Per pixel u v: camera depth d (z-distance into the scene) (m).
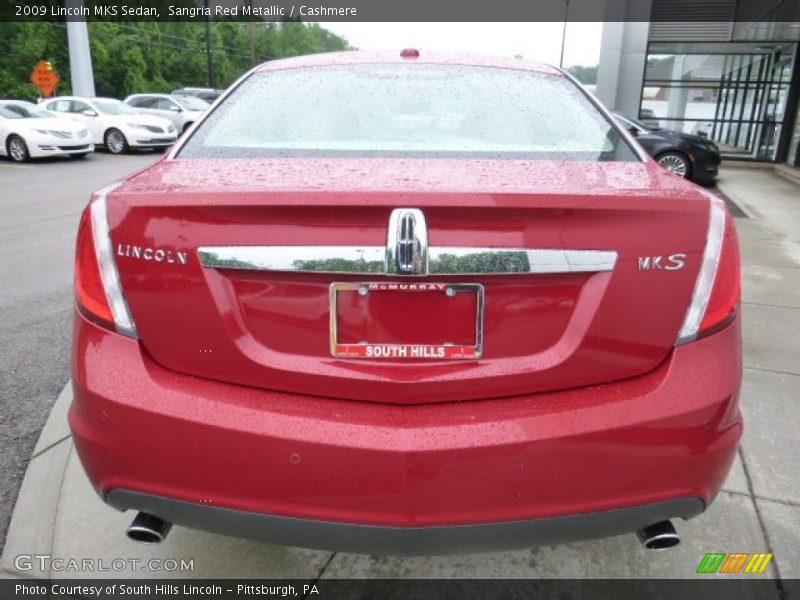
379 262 1.49
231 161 1.92
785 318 4.54
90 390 1.61
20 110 16.73
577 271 1.52
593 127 2.21
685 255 1.55
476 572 2.15
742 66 16.98
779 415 3.11
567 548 2.25
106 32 47.50
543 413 1.54
